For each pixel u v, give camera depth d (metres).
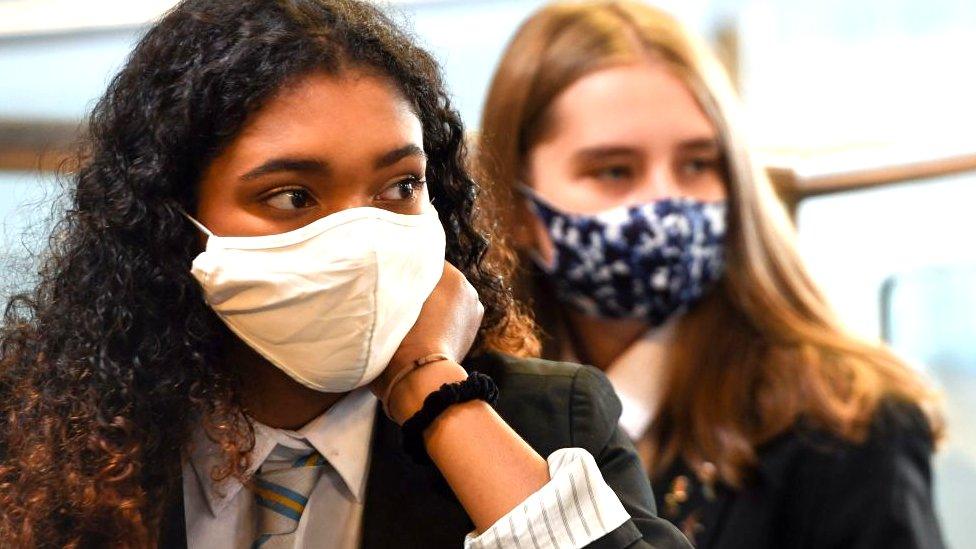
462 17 3.90
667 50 2.76
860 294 3.57
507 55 2.85
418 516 1.64
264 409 1.65
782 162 3.38
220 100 1.51
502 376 1.74
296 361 1.56
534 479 1.53
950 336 3.51
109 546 1.61
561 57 2.77
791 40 4.14
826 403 2.60
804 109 4.07
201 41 1.54
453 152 1.75
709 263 2.71
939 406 2.72
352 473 1.64
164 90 1.55
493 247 1.95
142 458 1.61
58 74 3.29
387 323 1.55
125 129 1.60
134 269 1.60
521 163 2.82
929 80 4.11
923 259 3.60
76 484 1.60
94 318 1.61
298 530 1.62
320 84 1.51
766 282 2.74
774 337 2.69
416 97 1.60
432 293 1.67
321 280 1.51
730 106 2.78
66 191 1.71
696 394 2.65
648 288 2.68
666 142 2.70
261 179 1.51
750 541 2.55
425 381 1.59
